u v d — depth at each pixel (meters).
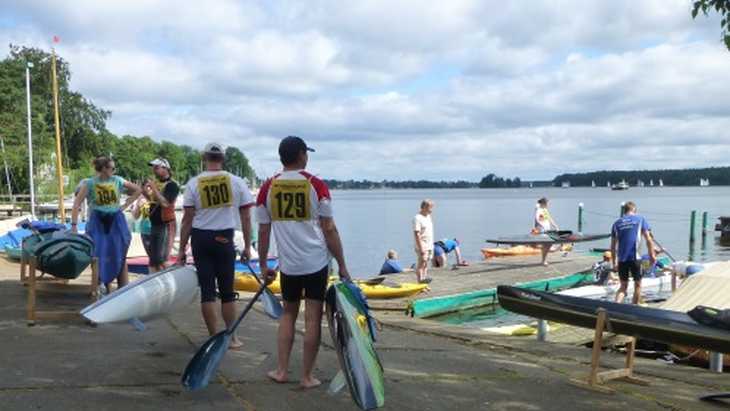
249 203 5.86
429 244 15.31
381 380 4.53
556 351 7.26
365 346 4.56
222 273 5.71
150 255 8.60
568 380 5.87
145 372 5.11
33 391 4.48
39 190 50.81
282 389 4.88
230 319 5.84
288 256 4.79
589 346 11.05
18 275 10.24
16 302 7.82
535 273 18.00
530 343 7.71
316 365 5.70
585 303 6.21
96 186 7.41
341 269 4.88
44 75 65.75
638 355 10.90
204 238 5.59
